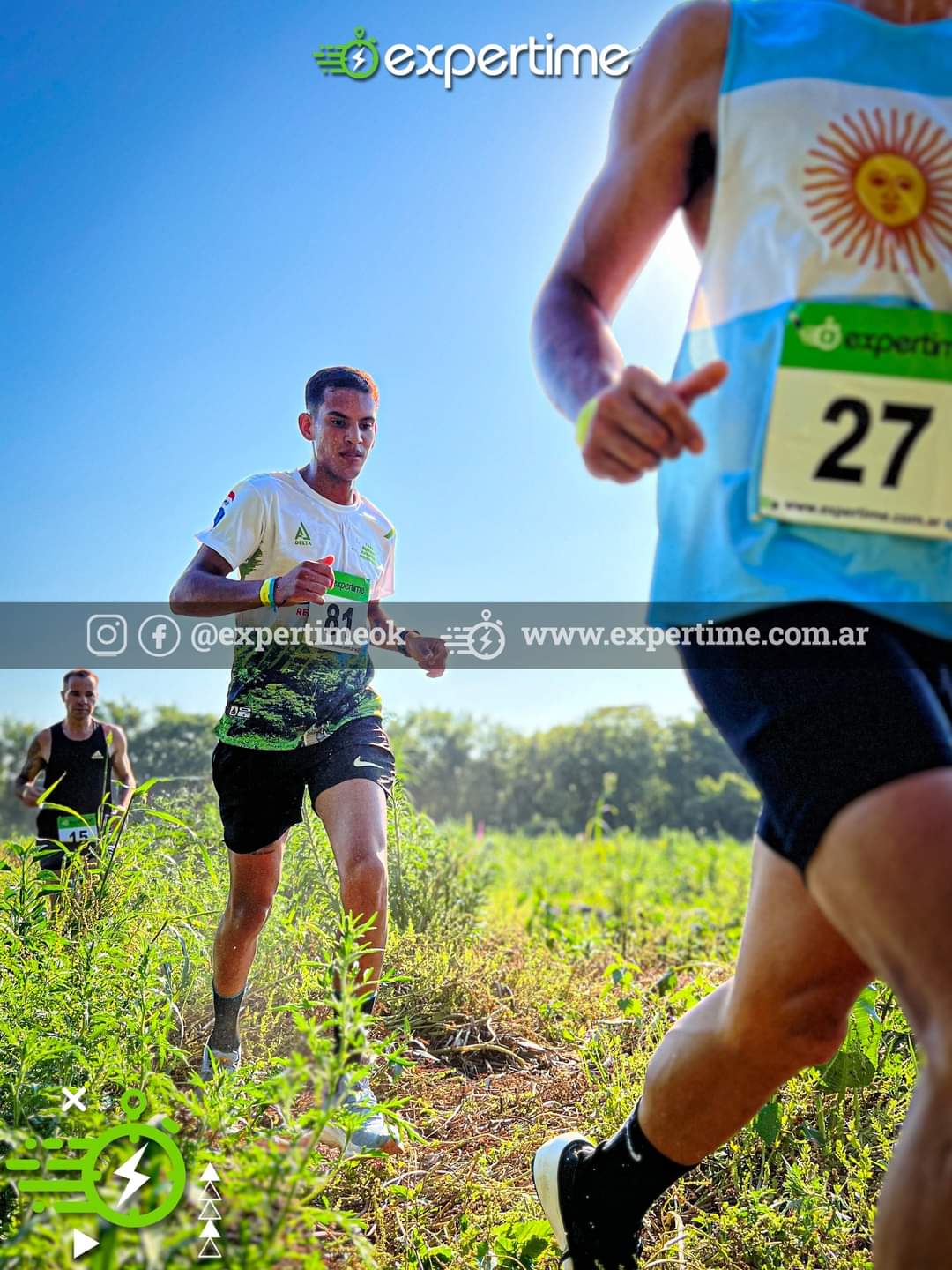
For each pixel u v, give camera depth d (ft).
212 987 12.78
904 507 5.67
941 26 6.20
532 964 16.94
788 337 5.77
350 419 12.82
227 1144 7.69
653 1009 13.53
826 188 5.83
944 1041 4.66
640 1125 7.37
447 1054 13.83
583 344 6.32
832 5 6.21
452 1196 9.62
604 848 37.60
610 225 6.66
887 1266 4.88
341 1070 7.09
